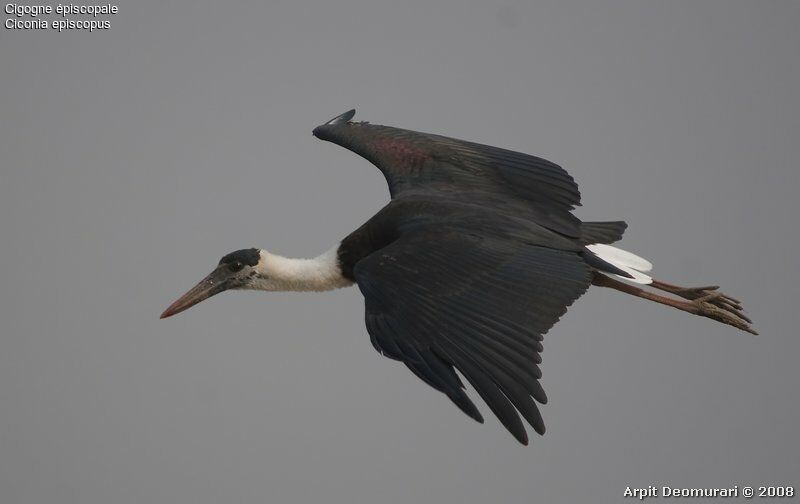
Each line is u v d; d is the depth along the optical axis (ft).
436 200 43.04
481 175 45.60
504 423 34.01
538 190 44.98
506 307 36.91
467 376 35.22
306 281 46.57
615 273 41.11
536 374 35.01
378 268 38.37
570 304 37.63
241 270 47.62
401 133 48.78
